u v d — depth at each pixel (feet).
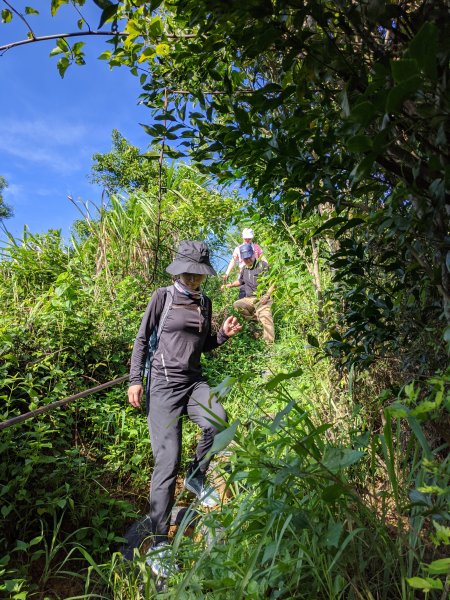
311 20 4.69
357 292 5.87
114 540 9.56
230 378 4.25
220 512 6.05
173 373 9.95
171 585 6.17
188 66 5.83
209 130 5.27
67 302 14.70
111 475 11.87
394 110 2.74
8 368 12.07
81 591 8.15
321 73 3.92
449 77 2.81
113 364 15.14
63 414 11.29
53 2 4.72
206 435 9.57
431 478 4.82
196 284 10.53
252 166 5.59
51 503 9.02
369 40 3.53
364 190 4.51
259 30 3.79
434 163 3.17
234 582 4.76
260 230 13.23
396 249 5.42
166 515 9.18
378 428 8.57
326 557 4.84
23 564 8.77
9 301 16.69
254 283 23.31
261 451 5.31
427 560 5.07
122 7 5.43
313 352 12.05
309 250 9.30
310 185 5.02
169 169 20.85
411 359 6.19
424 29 2.42
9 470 9.52
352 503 5.45
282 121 4.88
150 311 10.29
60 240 21.63
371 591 4.88
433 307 5.29
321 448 5.28
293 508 4.70
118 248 21.80
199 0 3.76
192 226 21.85
